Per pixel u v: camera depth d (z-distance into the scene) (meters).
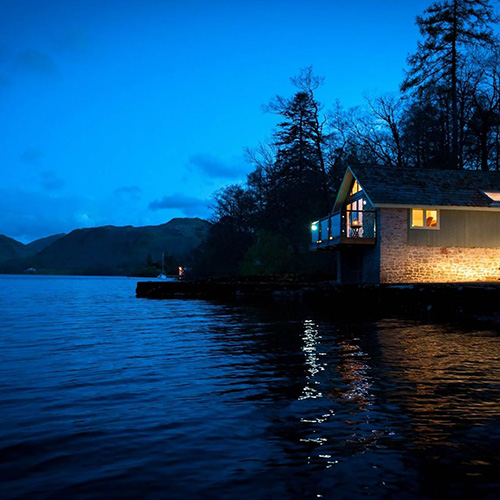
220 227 70.62
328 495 4.03
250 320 19.59
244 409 6.48
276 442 5.23
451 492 4.09
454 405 6.67
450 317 19.42
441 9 40.47
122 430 5.64
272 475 4.41
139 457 4.82
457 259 26.91
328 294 26.27
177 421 5.97
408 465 4.62
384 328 16.19
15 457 4.82
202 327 17.27
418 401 6.87
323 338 13.68
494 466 4.61
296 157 52.62
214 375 8.74
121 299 39.12
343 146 48.53
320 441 5.25
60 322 19.66
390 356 10.63
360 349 11.63
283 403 6.78
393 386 7.79
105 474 4.43
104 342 13.47
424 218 26.83
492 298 18.30
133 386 7.89
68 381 8.29
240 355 10.95
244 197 67.94
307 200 52.19
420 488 4.16
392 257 26.33
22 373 8.98
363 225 29.00
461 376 8.54
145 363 10.03
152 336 14.76
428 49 41.09
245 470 4.52
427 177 29.05
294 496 4.01
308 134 49.66
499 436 5.42
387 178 28.16
